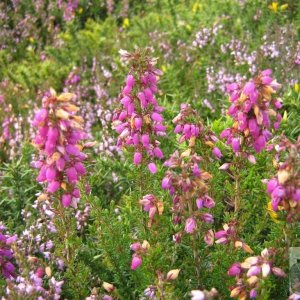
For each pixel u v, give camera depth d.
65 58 0.54
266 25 0.48
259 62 0.42
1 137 0.40
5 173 0.36
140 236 0.24
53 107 0.18
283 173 0.17
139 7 0.64
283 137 0.19
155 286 0.20
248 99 0.19
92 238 0.28
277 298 0.22
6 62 0.57
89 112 0.42
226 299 0.22
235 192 0.23
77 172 0.19
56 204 0.23
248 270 0.18
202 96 0.42
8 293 0.20
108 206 0.31
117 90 0.44
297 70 0.40
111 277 0.26
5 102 0.47
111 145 0.36
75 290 0.23
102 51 0.53
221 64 0.45
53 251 0.27
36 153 0.35
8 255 0.23
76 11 0.65
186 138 0.22
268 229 0.26
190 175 0.19
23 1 0.66
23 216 0.31
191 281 0.23
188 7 0.60
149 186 0.25
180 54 0.48
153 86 0.22
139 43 0.52
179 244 0.23
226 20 0.51
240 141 0.21
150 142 0.23
